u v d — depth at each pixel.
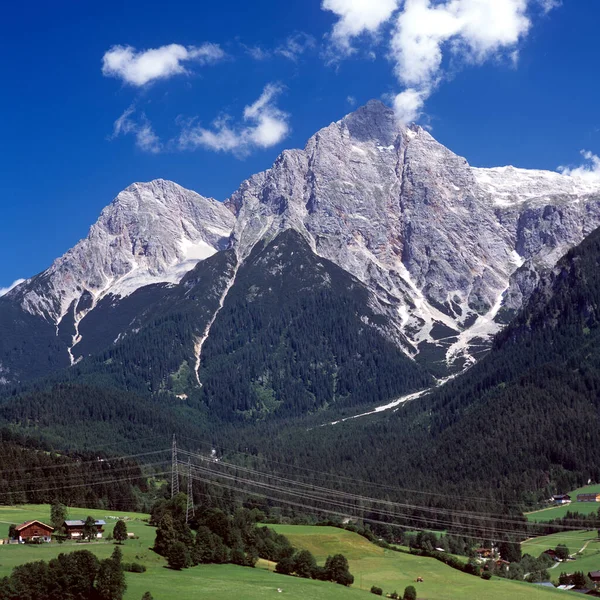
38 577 183.25
